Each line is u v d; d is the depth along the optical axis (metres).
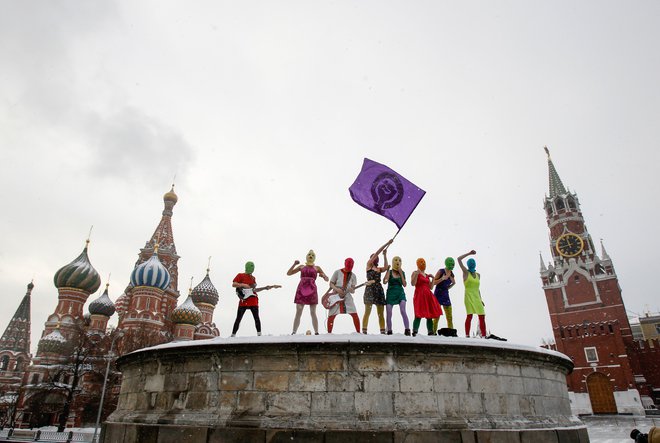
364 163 13.55
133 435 9.22
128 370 11.35
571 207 85.00
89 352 54.66
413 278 11.14
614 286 73.38
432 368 8.67
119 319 79.25
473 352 8.94
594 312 73.25
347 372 8.45
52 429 50.28
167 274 72.31
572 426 10.32
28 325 114.62
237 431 8.05
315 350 8.49
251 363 8.74
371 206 12.98
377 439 7.75
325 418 8.08
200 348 9.10
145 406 9.79
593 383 69.12
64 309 70.81
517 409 9.26
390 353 8.58
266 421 8.12
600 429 38.47
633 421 49.09
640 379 67.44
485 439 8.12
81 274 72.50
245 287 11.03
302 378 8.46
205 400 8.82
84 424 53.56
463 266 12.16
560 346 74.25
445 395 8.53
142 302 68.19
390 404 8.23
